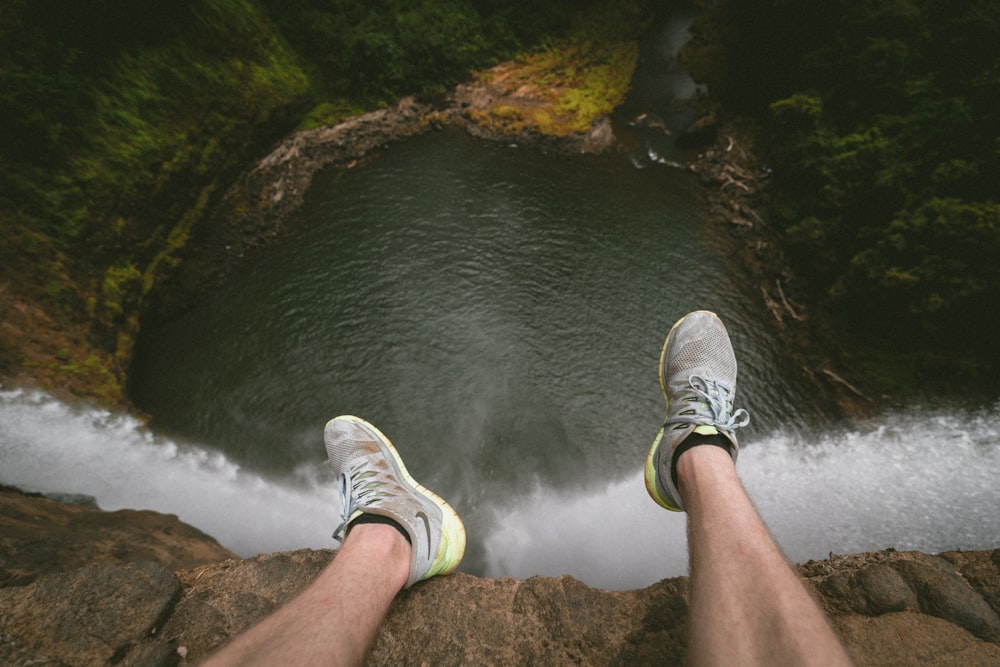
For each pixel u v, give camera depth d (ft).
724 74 67.62
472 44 67.82
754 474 41.68
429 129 65.00
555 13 70.95
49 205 41.83
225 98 54.08
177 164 49.73
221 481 35.24
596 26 72.33
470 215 58.29
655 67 71.41
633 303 52.90
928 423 42.63
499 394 47.93
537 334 50.96
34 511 12.94
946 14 50.83
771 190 57.00
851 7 55.21
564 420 46.75
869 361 46.55
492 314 52.01
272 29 60.44
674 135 65.05
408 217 57.77
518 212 58.95
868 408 44.57
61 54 43.47
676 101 67.92
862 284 47.65
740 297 53.16
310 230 56.65
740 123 63.05
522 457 44.52
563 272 54.70
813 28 59.52
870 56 53.01
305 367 48.06
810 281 51.98
